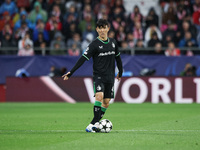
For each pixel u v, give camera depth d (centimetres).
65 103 6359
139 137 2669
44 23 7706
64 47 7281
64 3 8038
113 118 4203
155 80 6431
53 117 4281
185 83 6456
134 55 6600
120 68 3147
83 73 6556
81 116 4394
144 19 7925
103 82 2934
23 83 6538
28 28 7469
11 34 7481
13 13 7812
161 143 2411
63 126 3431
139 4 8588
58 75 6594
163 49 6844
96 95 2925
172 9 7988
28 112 4891
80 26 7669
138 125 3541
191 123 3691
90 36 7469
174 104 6200
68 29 7556
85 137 2652
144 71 6538
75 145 2305
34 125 3503
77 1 8119
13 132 2964
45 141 2472
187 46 7462
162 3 8469
